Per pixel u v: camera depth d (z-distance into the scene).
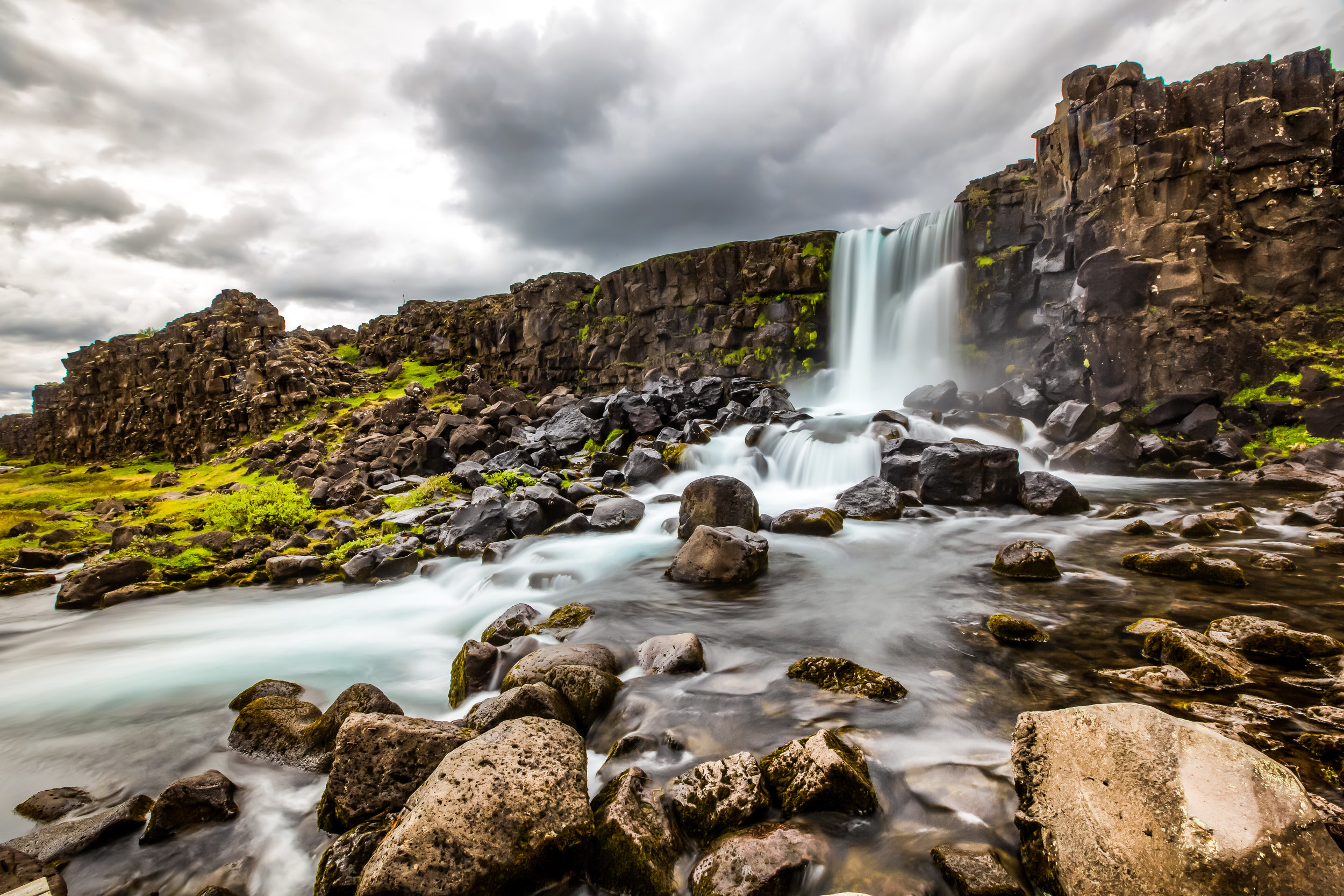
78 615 11.32
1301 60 18.69
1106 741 3.68
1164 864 3.10
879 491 13.97
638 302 35.12
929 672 6.44
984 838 3.99
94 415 53.25
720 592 9.65
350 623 10.23
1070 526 12.14
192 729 6.66
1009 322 23.92
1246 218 18.83
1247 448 16.92
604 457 21.23
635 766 4.95
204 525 18.11
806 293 30.16
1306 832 3.04
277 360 37.31
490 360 43.50
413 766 4.86
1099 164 20.06
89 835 4.73
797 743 4.73
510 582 11.11
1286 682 5.63
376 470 23.16
